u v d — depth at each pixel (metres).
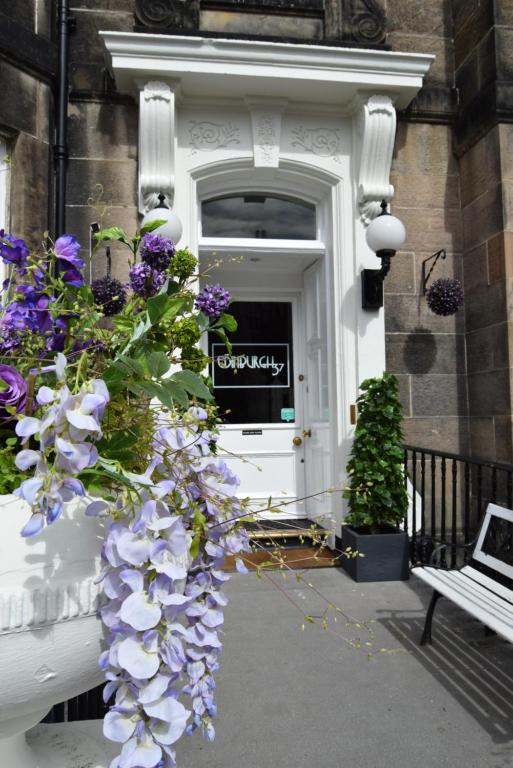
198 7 4.61
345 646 2.96
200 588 0.98
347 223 4.80
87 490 0.91
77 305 1.09
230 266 5.33
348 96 4.66
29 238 4.10
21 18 4.15
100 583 0.83
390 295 4.91
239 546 1.06
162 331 1.15
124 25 4.66
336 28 4.76
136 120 4.62
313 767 2.02
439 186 5.04
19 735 1.03
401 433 4.20
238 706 2.40
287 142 4.77
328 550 4.58
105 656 0.80
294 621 3.28
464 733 2.22
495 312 4.58
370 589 3.79
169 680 0.78
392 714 2.35
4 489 0.92
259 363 5.50
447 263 5.00
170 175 4.48
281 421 5.48
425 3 5.12
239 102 4.65
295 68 4.41
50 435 0.75
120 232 1.25
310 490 5.31
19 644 0.78
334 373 4.81
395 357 4.88
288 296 5.59
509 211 4.50
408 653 2.88
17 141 4.08
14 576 0.79
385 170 4.70
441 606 3.50
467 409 4.95
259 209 5.13
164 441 1.00
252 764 2.04
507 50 4.55
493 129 4.58
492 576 3.89
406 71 4.54
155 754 0.75
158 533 0.80
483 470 4.70
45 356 1.05
